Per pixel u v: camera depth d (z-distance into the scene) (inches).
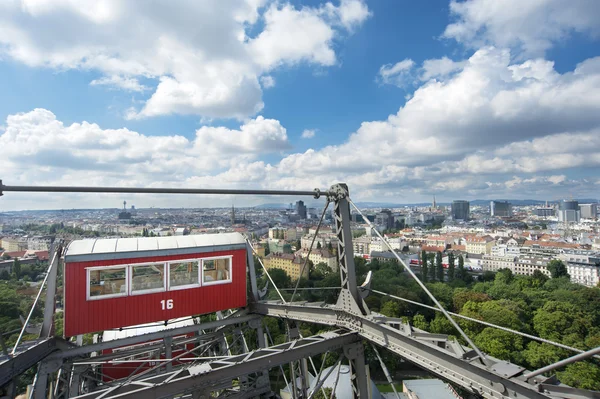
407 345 360.8
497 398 271.3
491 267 6560.0
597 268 5319.9
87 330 562.6
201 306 662.5
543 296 3563.0
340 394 1480.1
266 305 651.5
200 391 363.3
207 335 708.0
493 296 3661.4
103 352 901.8
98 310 572.7
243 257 718.5
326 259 5856.3
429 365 332.5
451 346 325.4
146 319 610.9
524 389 251.9
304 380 571.2
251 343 1846.7
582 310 2999.5
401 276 4434.1
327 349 424.2
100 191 368.5
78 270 565.3
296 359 407.5
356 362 447.2
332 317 488.1
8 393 407.8
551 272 5275.6
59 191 345.4
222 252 693.9
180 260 649.0
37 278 5103.3
